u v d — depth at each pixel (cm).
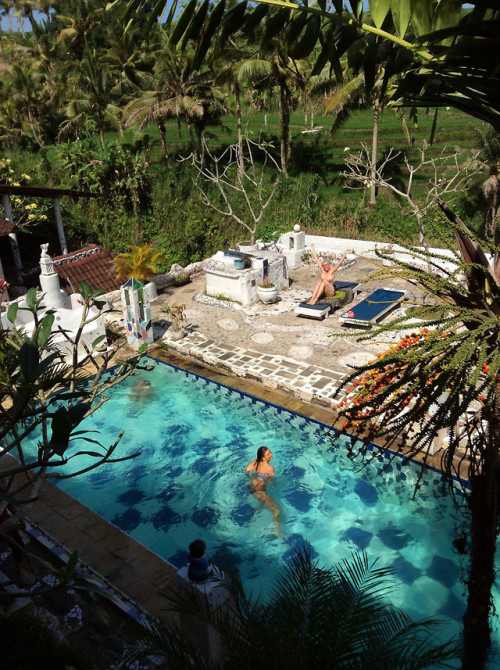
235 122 5241
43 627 481
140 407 1402
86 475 1139
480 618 419
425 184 3356
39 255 2620
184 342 1705
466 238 380
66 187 3775
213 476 1127
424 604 796
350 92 2855
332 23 347
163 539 960
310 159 4062
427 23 305
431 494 1027
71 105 4438
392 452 1122
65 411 302
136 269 2100
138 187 3525
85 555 862
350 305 1945
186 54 3559
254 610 498
